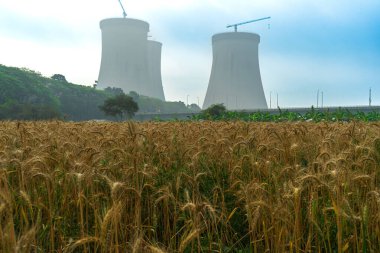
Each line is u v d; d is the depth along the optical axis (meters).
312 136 10.07
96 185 5.84
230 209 6.45
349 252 4.95
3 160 5.45
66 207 5.65
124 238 5.03
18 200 5.47
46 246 5.18
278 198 4.76
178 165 7.53
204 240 5.36
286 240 4.83
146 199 6.08
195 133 10.78
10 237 3.19
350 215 4.49
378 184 5.77
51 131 11.02
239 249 5.79
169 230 5.57
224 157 7.65
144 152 7.40
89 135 10.00
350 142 7.38
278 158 7.95
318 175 5.07
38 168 5.32
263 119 43.84
